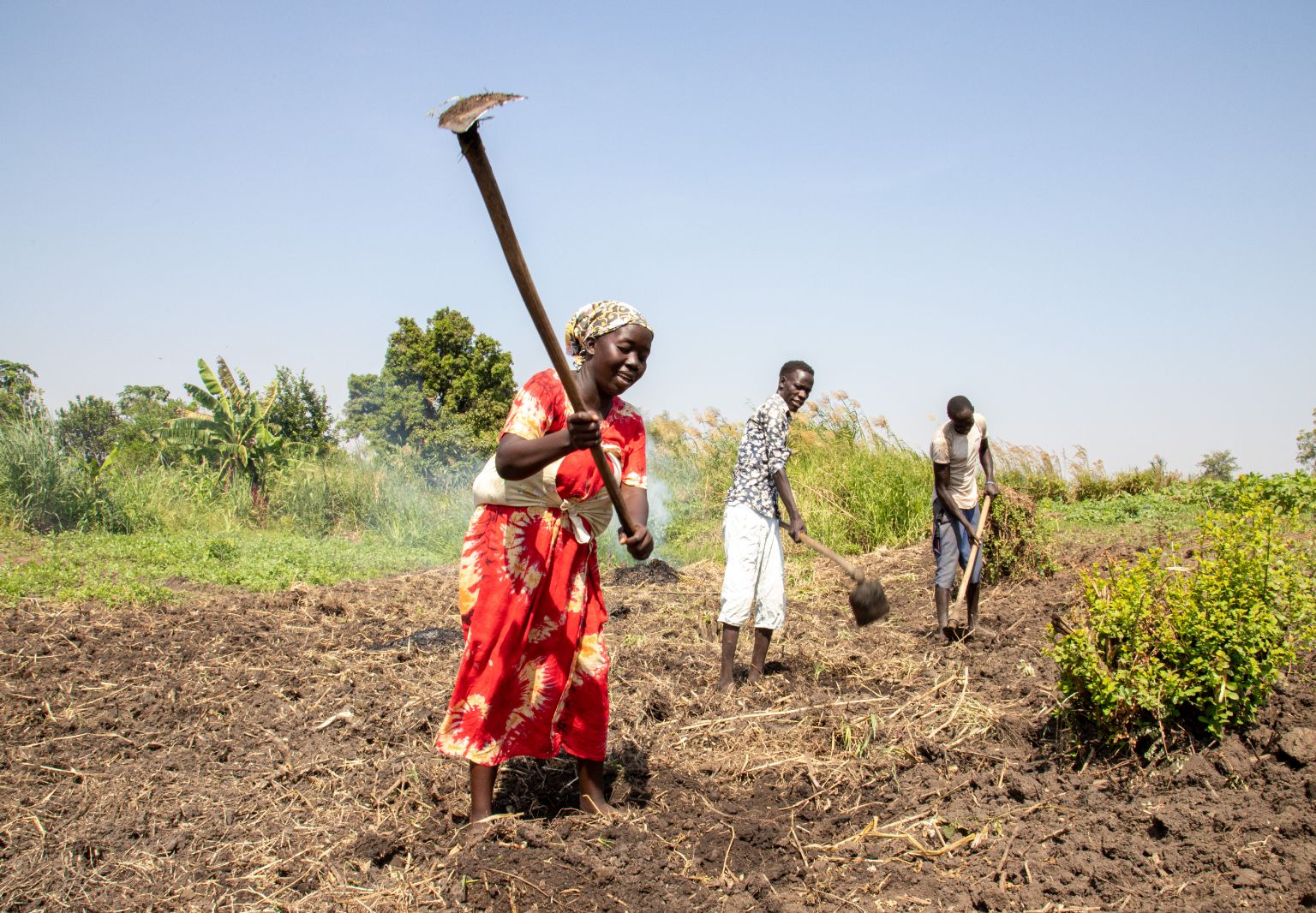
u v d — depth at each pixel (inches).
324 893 136.6
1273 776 159.3
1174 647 171.9
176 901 134.8
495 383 1106.1
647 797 170.1
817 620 314.5
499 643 146.0
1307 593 186.9
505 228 117.1
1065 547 422.0
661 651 273.4
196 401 763.4
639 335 147.1
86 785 175.9
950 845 152.2
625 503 149.8
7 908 132.9
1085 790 167.5
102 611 325.1
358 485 724.7
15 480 586.6
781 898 139.1
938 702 213.5
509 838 148.3
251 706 223.0
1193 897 131.8
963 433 280.2
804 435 579.8
